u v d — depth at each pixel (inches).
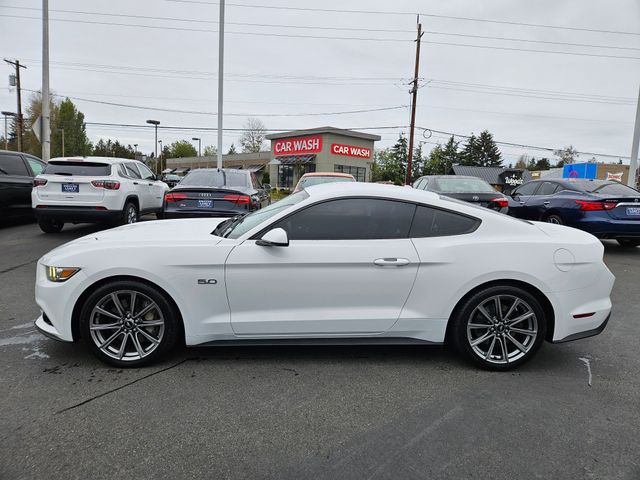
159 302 128.5
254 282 128.2
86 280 125.7
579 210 332.5
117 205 335.6
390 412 111.1
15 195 378.0
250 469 89.1
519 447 97.6
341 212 133.4
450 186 381.1
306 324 130.3
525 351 133.6
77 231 381.1
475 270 129.5
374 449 96.1
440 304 131.3
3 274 237.5
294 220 132.5
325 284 129.3
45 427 101.3
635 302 213.2
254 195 335.6
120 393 117.1
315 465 90.7
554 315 132.6
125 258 126.1
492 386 125.3
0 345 146.5
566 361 143.6
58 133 3006.9
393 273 130.0
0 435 98.0
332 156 1509.6
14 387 119.0
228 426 103.5
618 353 150.6
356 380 127.6
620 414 111.7
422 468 90.2
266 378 127.6
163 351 131.7
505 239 133.3
